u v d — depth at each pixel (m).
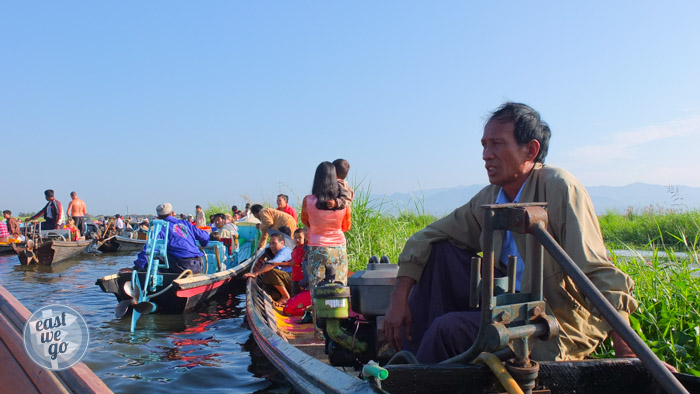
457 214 2.80
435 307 2.70
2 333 2.29
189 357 5.39
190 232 8.73
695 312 4.22
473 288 1.81
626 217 21.09
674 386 1.37
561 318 2.25
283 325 6.14
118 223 25.70
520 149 2.41
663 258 5.75
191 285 7.84
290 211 10.62
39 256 15.18
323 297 3.10
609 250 5.45
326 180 5.44
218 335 6.50
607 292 2.06
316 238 5.49
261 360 5.25
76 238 18.88
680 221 16.05
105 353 5.53
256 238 12.39
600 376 1.97
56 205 18.25
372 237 9.37
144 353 5.55
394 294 2.73
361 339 3.29
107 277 7.64
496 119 2.45
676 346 3.77
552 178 2.32
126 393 4.26
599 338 2.28
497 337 1.62
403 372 1.87
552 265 2.21
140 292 7.14
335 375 2.26
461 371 1.85
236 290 10.37
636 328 3.99
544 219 1.71
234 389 4.36
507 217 1.70
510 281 1.81
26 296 9.57
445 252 2.75
